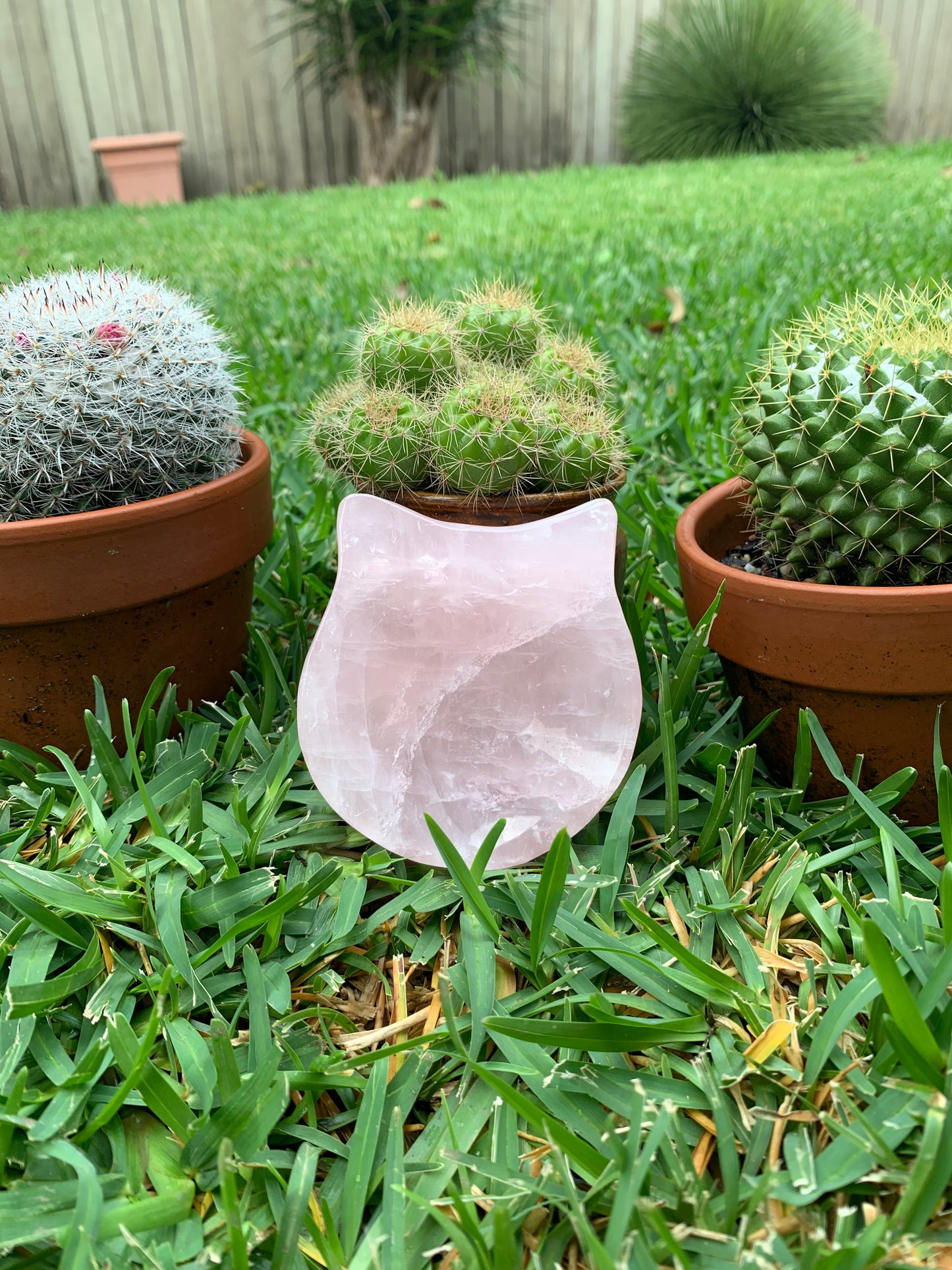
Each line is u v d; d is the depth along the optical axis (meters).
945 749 0.30
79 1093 0.23
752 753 0.29
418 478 0.32
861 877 0.29
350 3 1.96
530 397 0.31
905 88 2.41
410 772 0.29
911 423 0.27
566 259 1.01
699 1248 0.20
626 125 2.37
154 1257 0.20
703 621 0.30
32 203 2.12
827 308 0.72
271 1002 0.25
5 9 1.95
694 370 0.67
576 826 0.29
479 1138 0.23
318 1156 0.23
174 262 1.12
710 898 0.28
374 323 0.36
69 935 0.26
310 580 0.42
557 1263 0.20
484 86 2.29
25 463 0.31
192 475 0.35
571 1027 0.23
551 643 0.28
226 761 0.33
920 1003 0.22
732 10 2.34
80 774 0.32
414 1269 0.20
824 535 0.30
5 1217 0.20
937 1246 0.20
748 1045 0.24
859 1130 0.21
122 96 2.09
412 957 0.27
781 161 2.01
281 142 2.23
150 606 0.33
